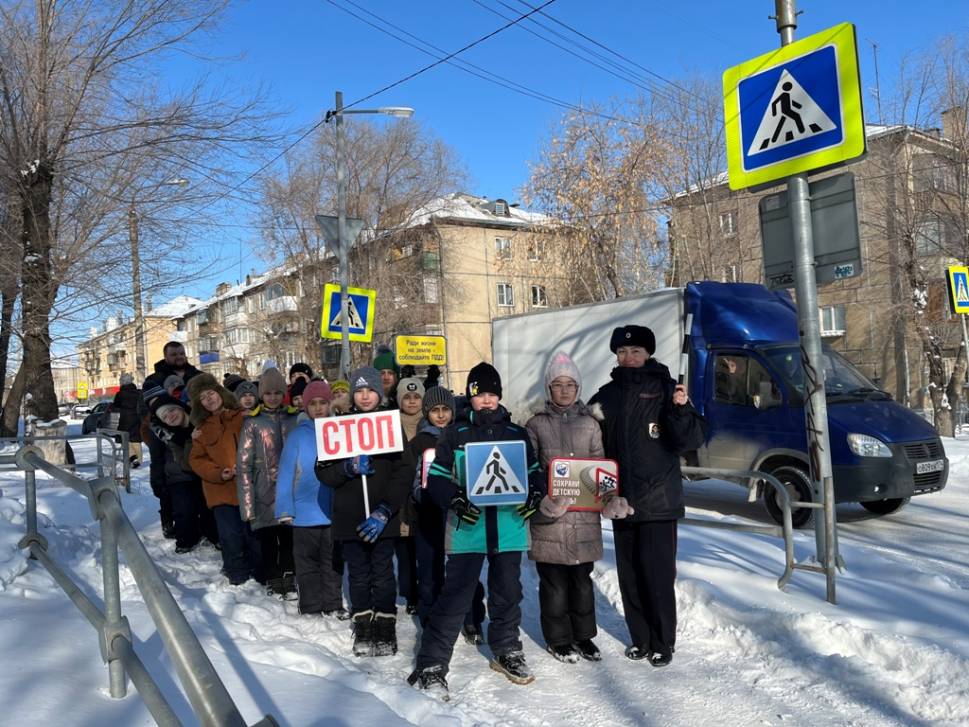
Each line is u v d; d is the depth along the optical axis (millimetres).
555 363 4719
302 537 5633
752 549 6773
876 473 8852
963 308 13852
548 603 4742
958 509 10016
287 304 38250
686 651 4816
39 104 13133
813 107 5570
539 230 28922
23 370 14781
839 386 9734
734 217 25625
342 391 6688
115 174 13922
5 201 13336
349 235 13391
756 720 3820
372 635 4887
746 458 9680
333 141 32625
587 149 27609
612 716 3922
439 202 36562
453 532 4379
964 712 3734
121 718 3039
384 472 4973
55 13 13273
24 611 4371
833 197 5578
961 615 4801
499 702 4121
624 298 12398
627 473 4645
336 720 3414
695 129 25719
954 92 19547
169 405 7691
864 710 3857
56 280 13711
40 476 11359
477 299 43219
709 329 10688
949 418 19469
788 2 5914
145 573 2150
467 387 4516
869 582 5586
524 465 4352
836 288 33406
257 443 6195
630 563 4809
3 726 2840
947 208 19641
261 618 5352
